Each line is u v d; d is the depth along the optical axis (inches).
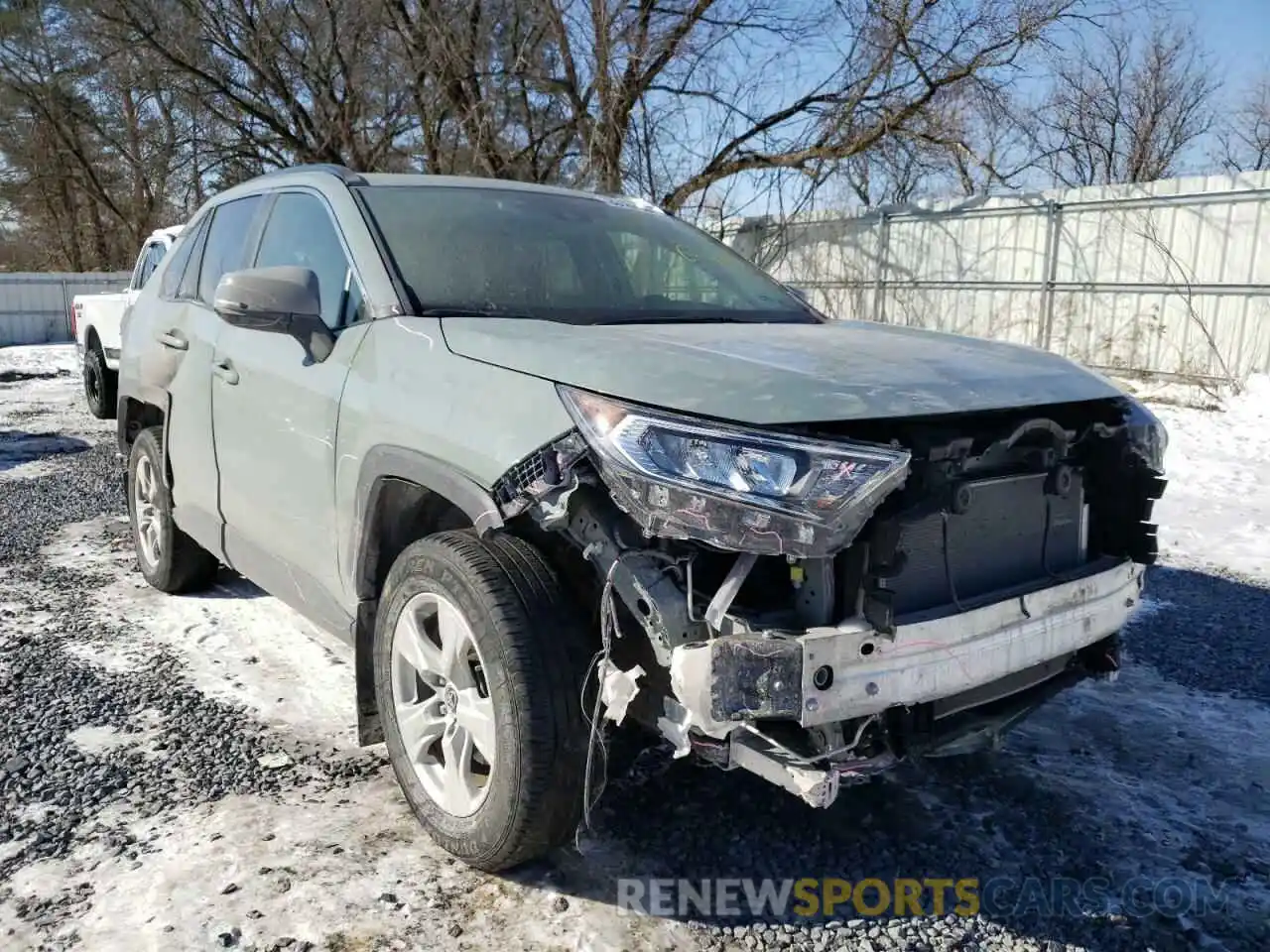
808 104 637.9
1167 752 134.6
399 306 118.0
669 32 590.9
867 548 88.0
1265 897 102.7
